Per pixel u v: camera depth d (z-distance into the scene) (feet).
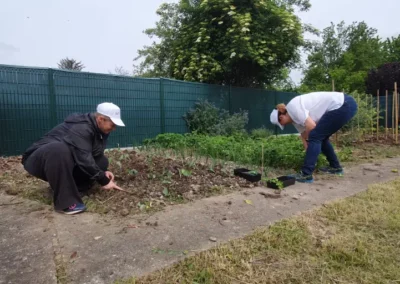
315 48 44.52
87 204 10.12
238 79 41.98
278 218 9.14
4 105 19.04
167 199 10.93
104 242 7.41
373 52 97.86
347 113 13.58
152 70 52.80
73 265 6.31
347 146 26.45
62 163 9.23
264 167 16.74
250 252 7.05
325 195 11.66
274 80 46.70
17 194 11.48
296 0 44.11
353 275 6.21
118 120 10.14
